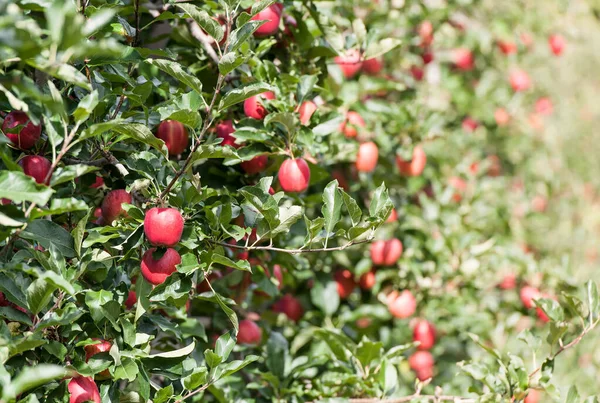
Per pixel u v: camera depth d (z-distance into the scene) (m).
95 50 2.29
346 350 3.23
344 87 3.69
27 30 2.26
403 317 3.69
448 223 3.91
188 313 3.23
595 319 2.95
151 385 2.71
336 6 3.80
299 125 2.93
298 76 3.17
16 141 2.57
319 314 3.68
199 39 3.02
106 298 2.57
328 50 3.22
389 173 3.79
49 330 2.56
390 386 3.02
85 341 2.57
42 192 2.32
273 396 3.16
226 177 3.09
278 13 3.04
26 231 2.53
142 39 3.13
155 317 2.74
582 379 3.82
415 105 3.85
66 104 2.62
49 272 2.36
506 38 4.71
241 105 3.07
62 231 2.56
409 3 4.11
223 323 3.26
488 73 4.89
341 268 3.77
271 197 2.62
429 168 4.16
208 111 2.59
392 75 4.16
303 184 2.91
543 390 2.88
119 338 2.62
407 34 4.17
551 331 2.90
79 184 2.79
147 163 2.67
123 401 2.70
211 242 2.69
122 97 2.73
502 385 2.92
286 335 3.71
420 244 3.78
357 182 3.72
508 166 5.12
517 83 4.71
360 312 3.71
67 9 2.27
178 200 2.66
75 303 2.63
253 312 3.57
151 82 2.77
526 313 3.82
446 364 3.92
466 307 3.87
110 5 2.66
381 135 3.72
